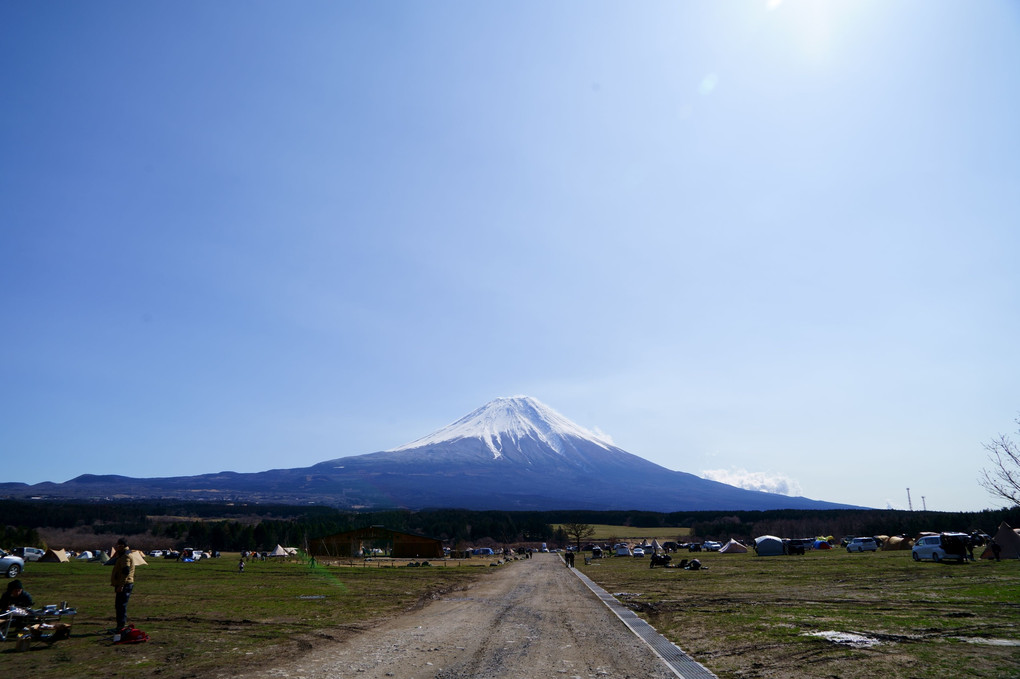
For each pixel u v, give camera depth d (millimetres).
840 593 26578
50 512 147500
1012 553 45812
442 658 12836
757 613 20453
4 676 11031
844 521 150875
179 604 23672
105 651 13477
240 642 14805
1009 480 25344
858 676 11070
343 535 97375
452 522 161000
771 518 175875
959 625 16500
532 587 35375
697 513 197625
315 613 21203
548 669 11750
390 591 31875
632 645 14695
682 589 32031
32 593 28359
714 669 11906
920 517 128875
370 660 12555
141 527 150000
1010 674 10945
